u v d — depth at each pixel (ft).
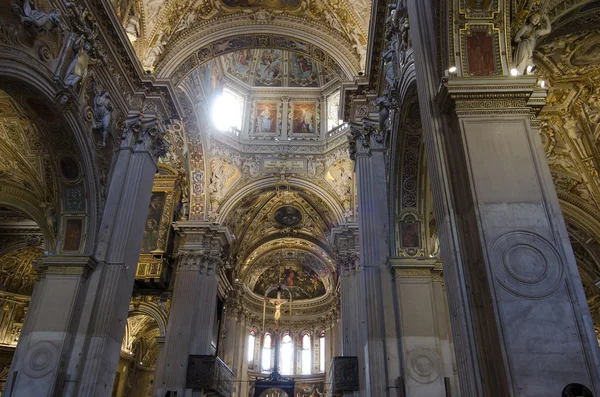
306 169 79.46
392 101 31.91
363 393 37.76
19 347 34.24
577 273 15.76
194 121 65.67
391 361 30.68
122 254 35.76
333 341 105.60
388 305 32.32
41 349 31.35
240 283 98.22
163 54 44.50
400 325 31.14
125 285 35.88
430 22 22.08
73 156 34.60
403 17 27.91
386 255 34.42
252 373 109.40
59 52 31.04
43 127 33.24
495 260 15.92
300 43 48.08
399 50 30.42
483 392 14.75
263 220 93.40
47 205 37.04
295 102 84.99
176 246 73.72
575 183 42.22
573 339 14.65
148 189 40.27
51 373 30.60
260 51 84.58
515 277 15.64
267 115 83.76
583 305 15.23
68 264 34.12
